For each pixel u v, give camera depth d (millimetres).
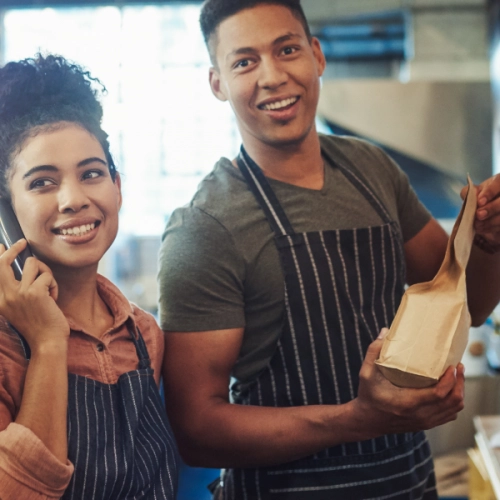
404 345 972
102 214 1063
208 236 1277
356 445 1259
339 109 3357
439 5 3465
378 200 1402
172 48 4527
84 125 1061
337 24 3812
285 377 1279
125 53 4340
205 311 1267
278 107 1279
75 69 1119
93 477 951
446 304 975
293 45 1284
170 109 4566
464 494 2094
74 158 1028
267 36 1263
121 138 4480
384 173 1492
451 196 3637
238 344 1288
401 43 4398
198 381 1268
